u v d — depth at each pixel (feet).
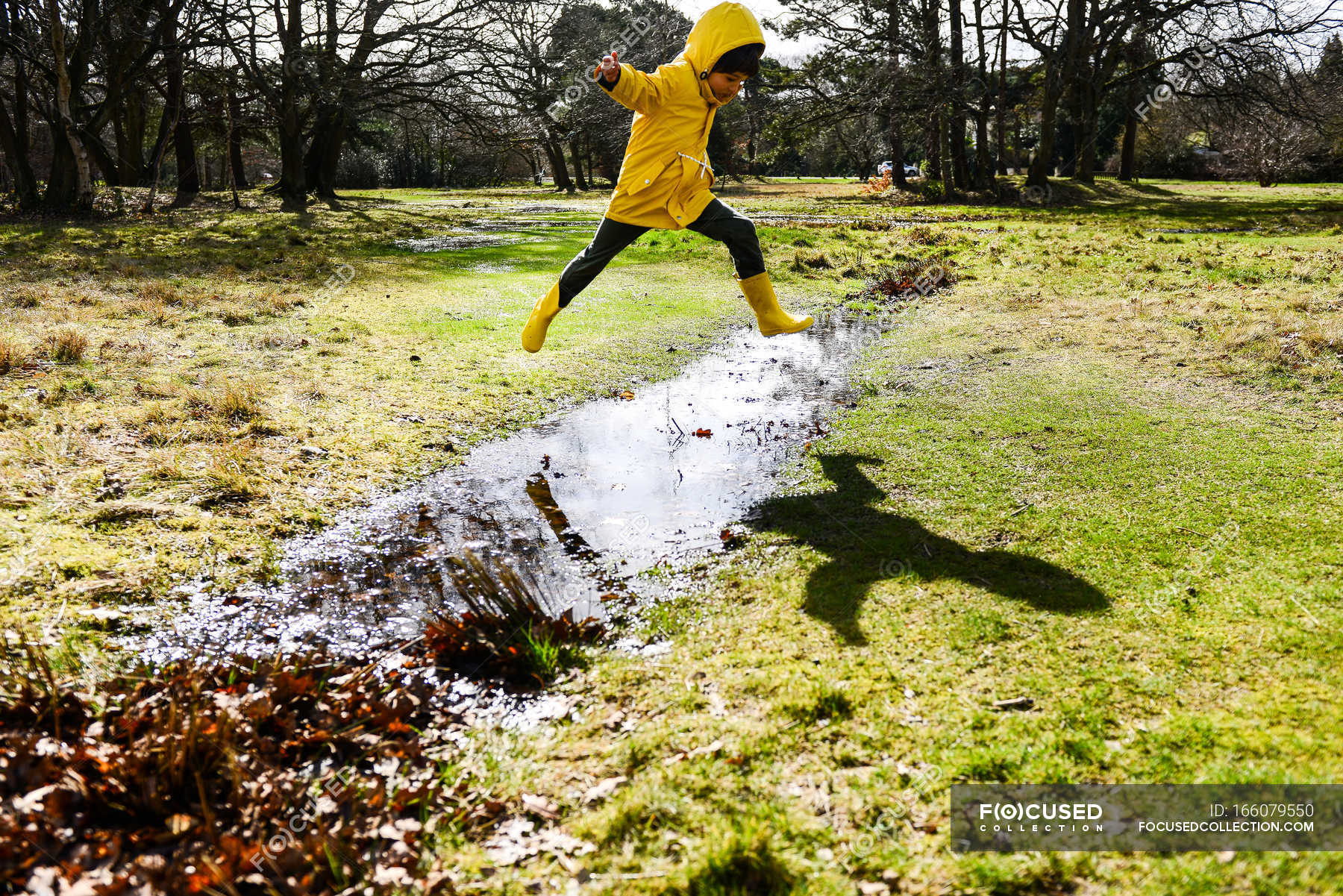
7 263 42.47
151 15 98.89
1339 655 10.57
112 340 27.50
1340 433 18.92
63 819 8.16
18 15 80.74
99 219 76.38
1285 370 23.94
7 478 16.21
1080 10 118.32
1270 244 51.98
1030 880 7.59
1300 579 12.56
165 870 7.55
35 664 10.25
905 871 7.72
